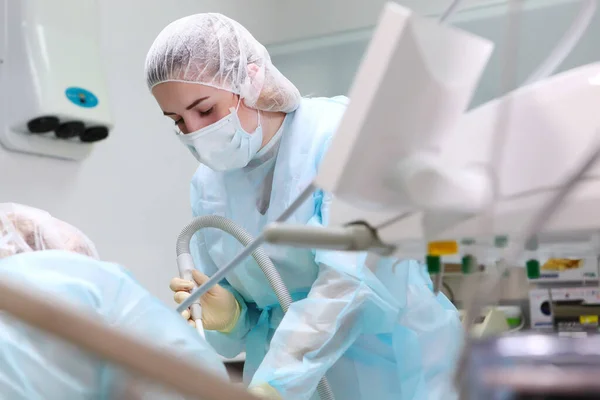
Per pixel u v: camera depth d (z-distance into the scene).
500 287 0.82
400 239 0.75
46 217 1.07
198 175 1.77
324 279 1.43
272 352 1.35
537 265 0.85
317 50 2.83
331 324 1.35
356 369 1.53
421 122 0.71
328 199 1.43
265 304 1.68
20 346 0.82
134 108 2.46
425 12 2.69
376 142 0.70
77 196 2.21
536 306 2.03
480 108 0.77
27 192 2.05
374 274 1.29
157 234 2.51
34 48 1.99
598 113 0.71
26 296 0.52
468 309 0.80
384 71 0.68
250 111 1.59
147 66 1.58
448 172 0.71
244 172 1.68
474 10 1.81
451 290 1.48
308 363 1.33
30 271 0.88
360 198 0.72
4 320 0.84
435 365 1.41
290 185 1.58
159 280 2.50
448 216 0.72
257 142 1.59
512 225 0.71
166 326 0.89
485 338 0.71
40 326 0.52
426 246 0.79
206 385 0.57
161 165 2.56
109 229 2.32
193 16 1.63
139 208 2.45
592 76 0.75
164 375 0.55
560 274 2.02
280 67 2.87
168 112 1.60
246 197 1.67
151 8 2.56
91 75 2.14
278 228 0.74
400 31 0.68
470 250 0.80
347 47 2.79
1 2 2.02
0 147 2.00
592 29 1.88
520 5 0.68
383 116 0.69
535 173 0.71
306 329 1.35
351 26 2.99
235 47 1.57
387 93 0.69
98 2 2.33
